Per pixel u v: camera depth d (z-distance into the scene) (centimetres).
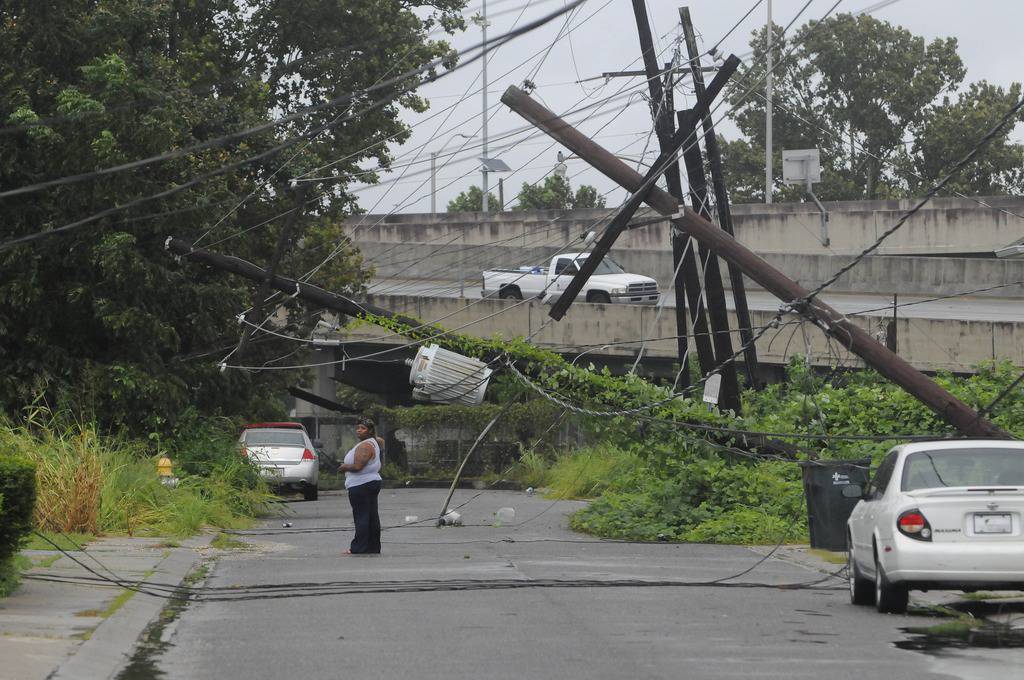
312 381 12331
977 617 3216
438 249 16288
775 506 6038
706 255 6794
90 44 7512
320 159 9662
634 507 6269
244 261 7888
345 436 14662
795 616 3177
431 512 7856
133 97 7238
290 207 9588
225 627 2934
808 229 14725
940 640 2792
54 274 7350
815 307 5675
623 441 6462
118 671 2373
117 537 5216
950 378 6925
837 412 6706
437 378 7100
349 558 4756
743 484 6209
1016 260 12681
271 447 9075
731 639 2777
